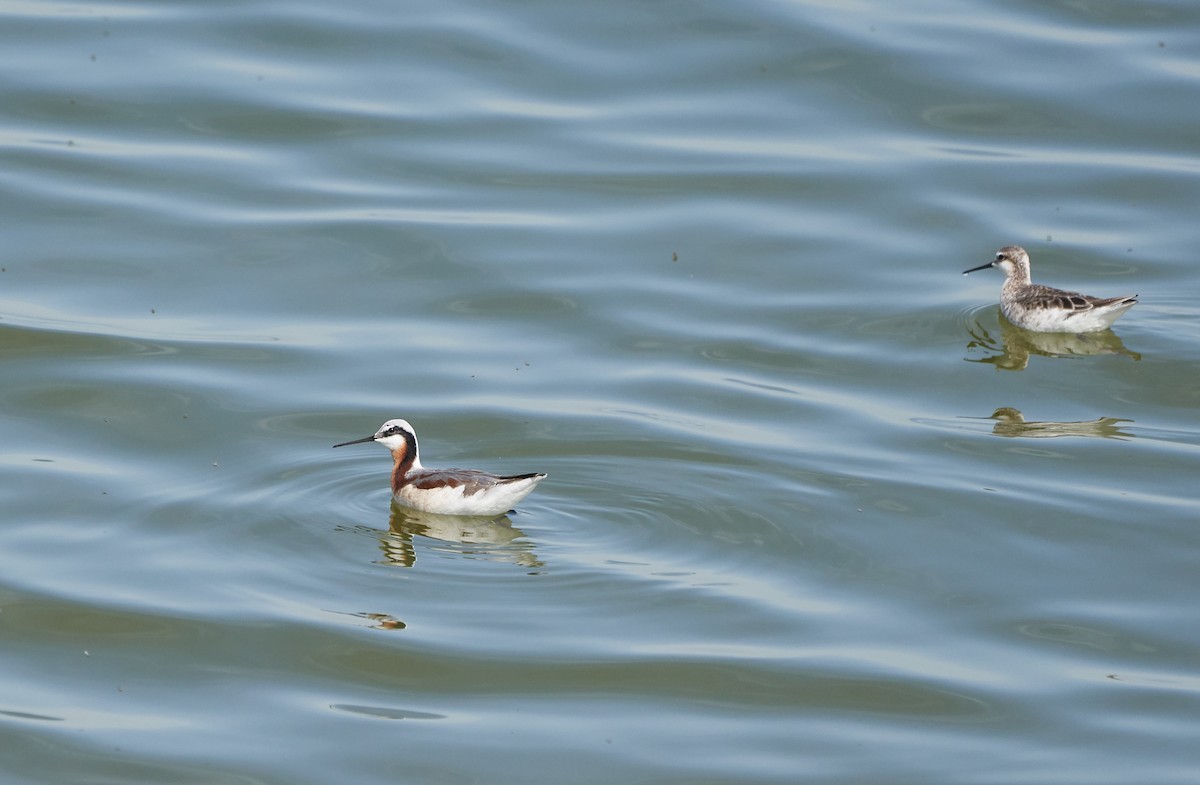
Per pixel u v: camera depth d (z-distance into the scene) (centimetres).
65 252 2228
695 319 2173
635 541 1655
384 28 2762
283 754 1345
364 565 1603
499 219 2361
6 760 1328
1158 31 2830
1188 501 1766
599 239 2328
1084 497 1772
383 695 1420
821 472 1802
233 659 1468
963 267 2312
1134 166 2527
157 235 2278
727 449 1839
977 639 1524
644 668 1455
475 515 1677
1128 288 2259
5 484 1745
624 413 1925
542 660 1463
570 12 2831
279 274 2219
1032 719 1412
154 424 1878
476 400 1945
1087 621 1555
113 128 2484
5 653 1472
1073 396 2017
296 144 2495
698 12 2838
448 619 1516
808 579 1603
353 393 1956
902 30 2817
